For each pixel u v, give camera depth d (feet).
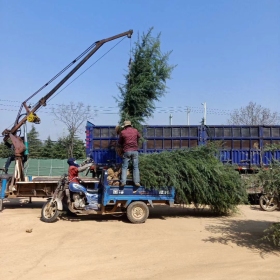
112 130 52.16
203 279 18.38
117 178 34.35
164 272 19.45
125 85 43.80
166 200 35.17
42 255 22.58
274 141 55.01
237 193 37.63
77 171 34.53
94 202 34.17
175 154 37.19
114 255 22.63
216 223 33.81
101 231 29.40
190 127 53.72
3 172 43.91
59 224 31.76
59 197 33.53
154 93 43.78
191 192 36.65
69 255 22.59
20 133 44.24
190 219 36.11
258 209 44.96
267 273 19.34
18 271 19.56
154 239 26.86
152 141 52.95
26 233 28.37
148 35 44.24
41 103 45.11
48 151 137.59
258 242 25.84
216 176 36.88
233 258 22.04
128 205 33.55
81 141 136.67
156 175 34.60
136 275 18.99
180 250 23.79
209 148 38.78
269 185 23.45
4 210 40.37
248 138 54.44
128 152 33.24
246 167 53.83
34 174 96.22
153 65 43.57
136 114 43.45
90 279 18.39
